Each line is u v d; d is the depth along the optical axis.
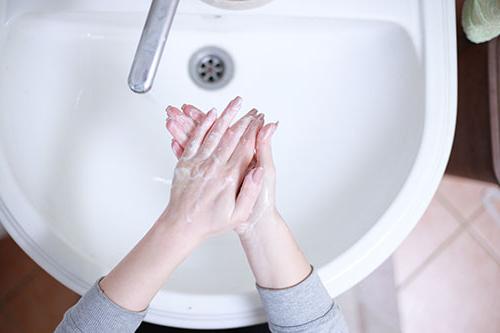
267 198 0.49
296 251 0.51
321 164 0.60
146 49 0.41
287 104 0.62
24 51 0.55
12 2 0.53
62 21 0.55
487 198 1.20
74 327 0.47
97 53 0.58
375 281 1.09
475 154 0.84
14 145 0.52
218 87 0.62
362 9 0.55
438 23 0.55
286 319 0.50
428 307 1.16
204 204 0.46
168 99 0.61
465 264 1.19
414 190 0.51
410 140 0.55
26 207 0.49
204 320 0.49
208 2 0.54
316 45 0.61
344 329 0.53
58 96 0.57
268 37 0.60
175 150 0.50
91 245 0.53
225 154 0.48
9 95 0.53
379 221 0.50
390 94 0.58
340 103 0.61
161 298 0.48
